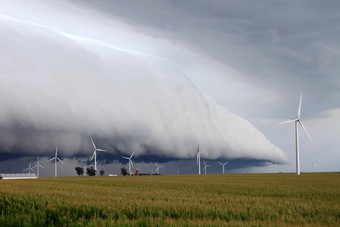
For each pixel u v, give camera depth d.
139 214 23.81
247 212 24.97
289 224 20.27
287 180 88.88
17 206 27.31
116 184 67.75
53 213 23.00
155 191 45.81
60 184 65.75
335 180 87.44
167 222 19.70
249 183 71.94
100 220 20.31
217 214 23.83
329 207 28.06
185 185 64.06
